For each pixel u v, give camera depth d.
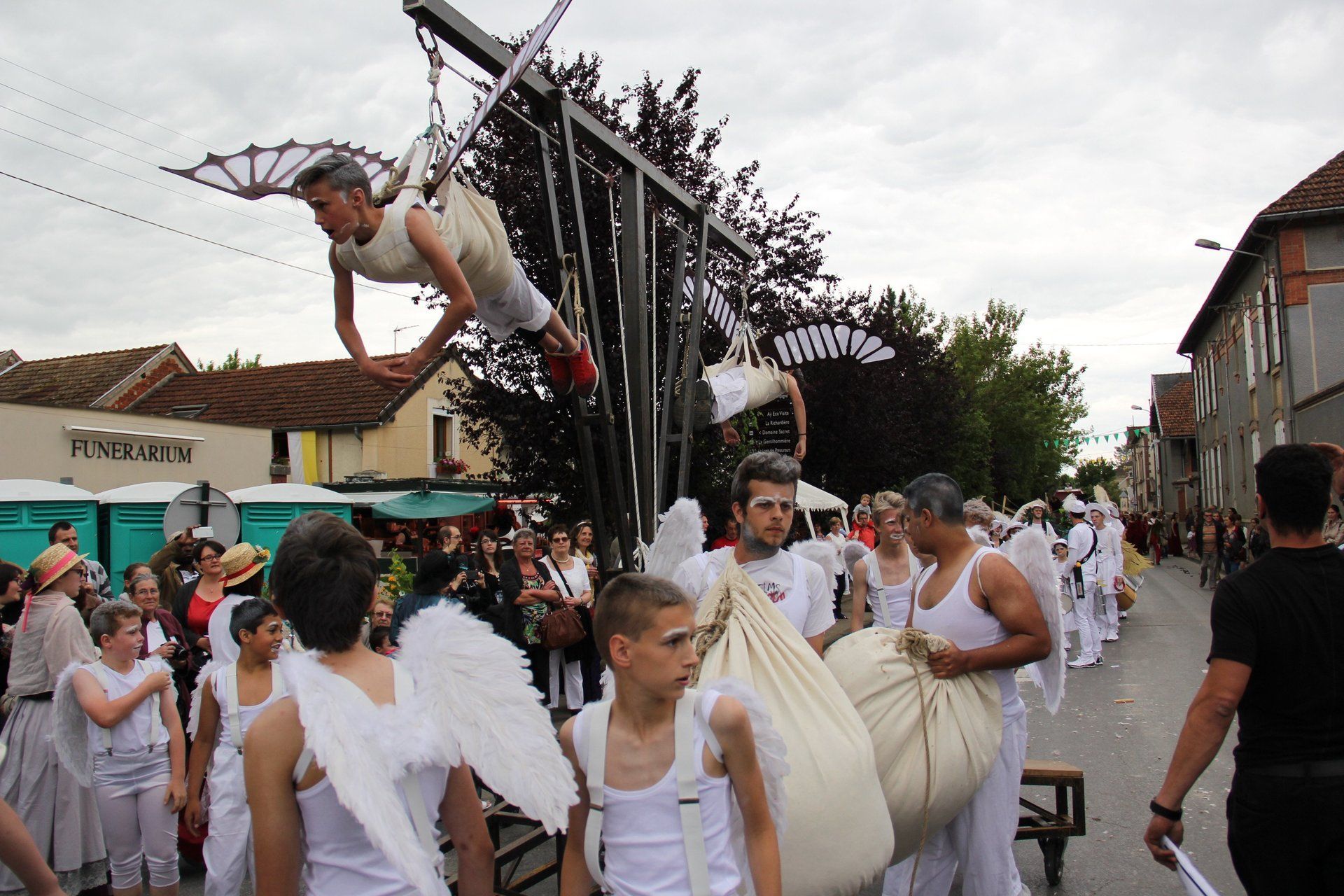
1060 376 52.06
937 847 3.77
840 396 19.33
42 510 10.88
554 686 8.30
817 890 2.88
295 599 2.13
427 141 3.68
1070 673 11.13
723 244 8.00
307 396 24.94
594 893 3.40
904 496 3.89
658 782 2.23
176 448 16.25
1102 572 13.53
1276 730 2.69
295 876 2.00
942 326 49.06
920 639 3.49
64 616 4.97
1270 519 2.82
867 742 3.05
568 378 5.26
